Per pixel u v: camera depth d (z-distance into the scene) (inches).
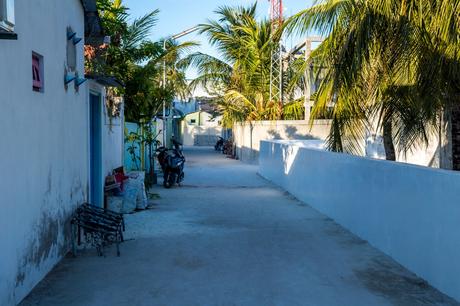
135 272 219.5
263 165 669.3
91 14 319.9
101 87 344.5
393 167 241.6
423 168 211.3
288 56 848.9
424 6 251.6
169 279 210.2
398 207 235.3
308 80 325.4
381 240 257.3
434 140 366.6
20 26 178.7
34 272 194.9
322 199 374.0
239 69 933.8
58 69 233.8
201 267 228.2
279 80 880.3
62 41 242.5
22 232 179.5
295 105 871.1
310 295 191.2
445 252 191.2
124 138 516.4
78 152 275.6
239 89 954.7
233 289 197.9
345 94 284.7
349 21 276.7
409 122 287.7
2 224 159.2
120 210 361.1
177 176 548.4
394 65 269.7
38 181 199.5
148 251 256.1
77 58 276.7
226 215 366.3
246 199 451.2
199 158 1072.8
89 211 270.4
